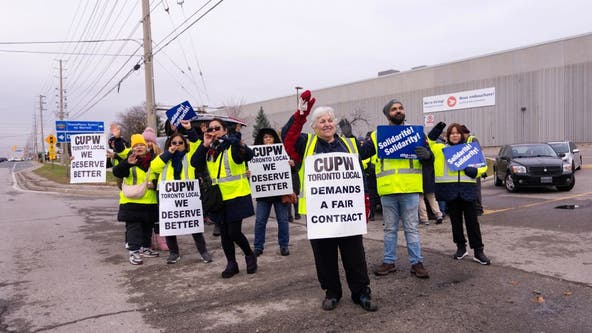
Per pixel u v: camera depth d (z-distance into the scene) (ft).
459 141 19.45
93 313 15.16
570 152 63.72
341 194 14.08
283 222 22.31
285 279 18.19
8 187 79.46
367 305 14.33
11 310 15.64
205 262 21.58
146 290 17.51
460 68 168.14
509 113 154.92
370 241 24.70
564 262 18.98
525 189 48.44
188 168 21.01
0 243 27.48
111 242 27.27
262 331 13.24
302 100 14.11
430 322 13.39
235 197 18.40
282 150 22.17
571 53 141.28
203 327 13.69
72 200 53.57
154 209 22.18
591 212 30.81
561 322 13.12
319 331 13.07
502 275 17.53
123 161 21.12
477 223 19.29
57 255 23.99
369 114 198.80
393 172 17.20
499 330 12.73
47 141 121.49
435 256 20.79
